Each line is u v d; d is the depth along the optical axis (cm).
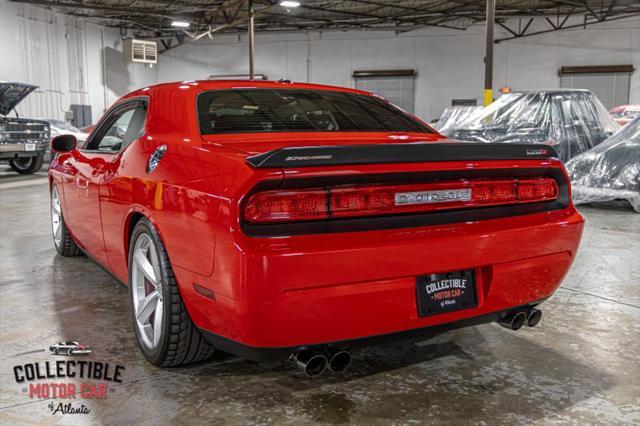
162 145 223
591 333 265
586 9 2131
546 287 213
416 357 237
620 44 2162
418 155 176
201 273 181
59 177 362
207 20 2197
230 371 221
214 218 171
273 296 162
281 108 244
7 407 191
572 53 2223
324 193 168
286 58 2508
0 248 452
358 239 170
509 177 200
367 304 173
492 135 848
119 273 275
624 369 225
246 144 204
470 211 193
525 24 2264
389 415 187
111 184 255
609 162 677
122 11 1964
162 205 202
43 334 261
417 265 178
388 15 2252
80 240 344
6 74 1750
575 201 698
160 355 214
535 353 241
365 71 2433
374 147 171
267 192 164
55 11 1969
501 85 2319
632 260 415
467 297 193
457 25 2323
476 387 208
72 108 2058
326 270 165
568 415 188
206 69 2580
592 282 355
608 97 2198
